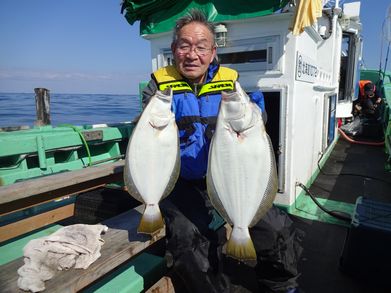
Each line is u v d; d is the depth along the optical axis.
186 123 2.33
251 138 1.89
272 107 4.18
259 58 3.64
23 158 3.24
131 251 2.06
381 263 2.56
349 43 7.78
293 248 2.31
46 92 4.32
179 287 2.39
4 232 2.54
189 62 2.30
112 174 3.10
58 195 2.66
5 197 2.19
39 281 1.67
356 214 2.82
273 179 1.94
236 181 1.92
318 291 2.58
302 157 4.19
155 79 2.47
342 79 8.28
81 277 1.75
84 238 2.02
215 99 2.38
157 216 1.98
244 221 1.92
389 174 5.50
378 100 8.95
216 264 2.13
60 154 3.78
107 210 3.18
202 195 2.43
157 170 1.97
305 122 4.15
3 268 1.88
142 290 2.22
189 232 2.12
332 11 5.64
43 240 1.91
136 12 3.90
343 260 2.77
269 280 2.36
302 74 3.76
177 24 2.35
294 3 3.18
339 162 6.27
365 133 8.20
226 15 3.45
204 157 2.36
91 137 3.68
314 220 3.73
